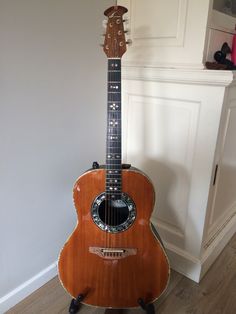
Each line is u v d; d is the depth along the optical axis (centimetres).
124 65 140
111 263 110
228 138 137
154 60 132
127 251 109
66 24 114
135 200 106
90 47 128
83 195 106
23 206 119
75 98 128
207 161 126
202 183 130
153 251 109
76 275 112
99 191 106
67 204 141
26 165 115
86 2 120
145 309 112
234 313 126
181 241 147
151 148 146
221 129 123
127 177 104
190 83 121
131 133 152
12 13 95
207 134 122
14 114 105
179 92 127
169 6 121
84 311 124
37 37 105
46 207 130
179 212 144
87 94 133
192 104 125
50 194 130
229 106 126
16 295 126
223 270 151
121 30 101
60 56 116
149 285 112
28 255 128
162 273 110
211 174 127
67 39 116
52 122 121
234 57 134
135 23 134
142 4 129
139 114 146
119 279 112
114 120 105
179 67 123
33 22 102
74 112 129
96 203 107
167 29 124
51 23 108
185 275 147
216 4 121
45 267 139
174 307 128
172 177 142
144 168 152
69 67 121
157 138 142
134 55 138
